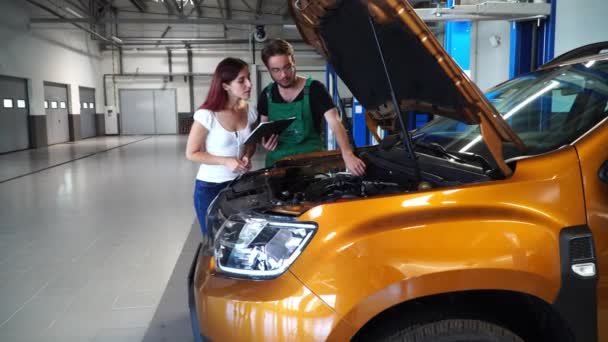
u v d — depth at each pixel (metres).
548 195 1.40
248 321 1.37
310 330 1.31
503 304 1.55
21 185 7.98
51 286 3.52
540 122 1.94
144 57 21.81
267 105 2.88
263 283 1.40
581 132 1.72
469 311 1.46
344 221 1.37
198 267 1.69
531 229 1.37
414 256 1.33
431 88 1.58
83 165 10.67
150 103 22.19
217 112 2.51
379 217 1.37
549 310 1.45
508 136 1.43
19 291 3.44
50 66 16.59
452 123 2.43
